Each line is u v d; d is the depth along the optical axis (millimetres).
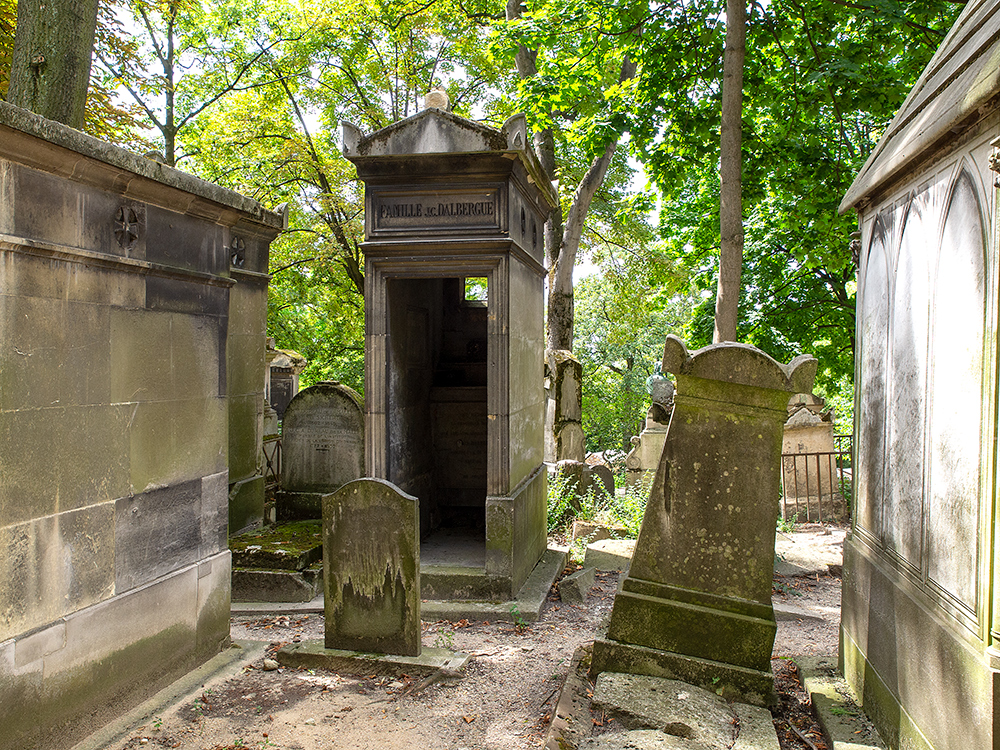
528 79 10719
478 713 4074
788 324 14328
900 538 3582
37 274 3373
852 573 4285
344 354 27266
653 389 12719
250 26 18688
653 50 9609
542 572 7137
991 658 2564
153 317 4199
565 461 10195
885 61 9797
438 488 8562
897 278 3812
